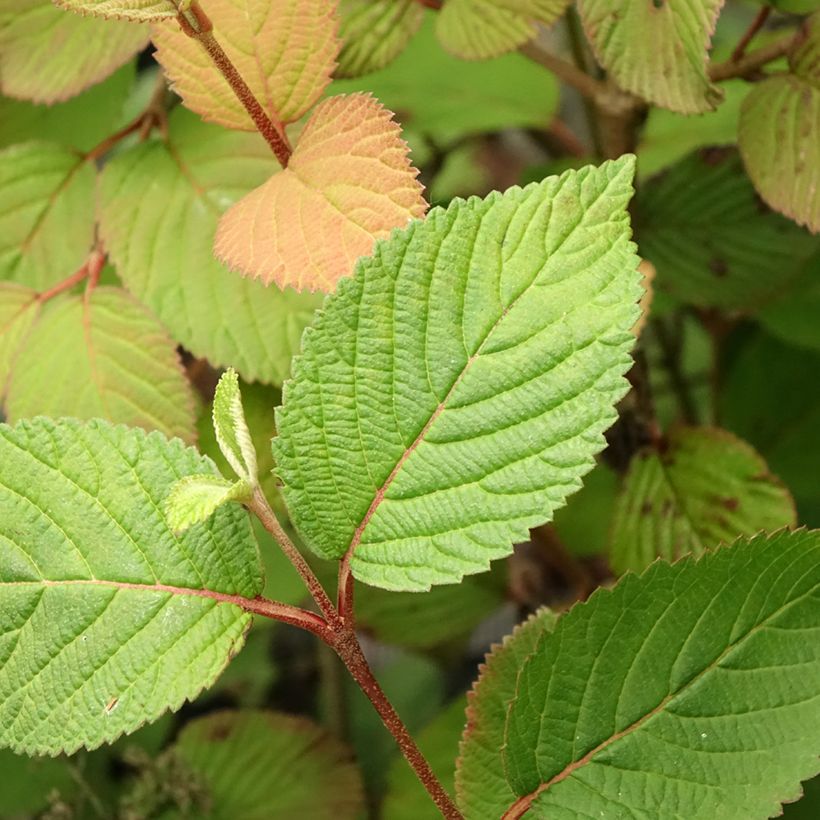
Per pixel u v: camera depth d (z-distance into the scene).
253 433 0.51
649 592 0.44
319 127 0.46
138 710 0.43
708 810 0.43
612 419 0.42
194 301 0.51
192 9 0.45
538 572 0.66
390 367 0.43
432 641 0.66
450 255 0.43
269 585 0.58
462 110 0.66
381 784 0.74
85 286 0.52
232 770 0.62
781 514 0.53
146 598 0.44
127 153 0.52
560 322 0.42
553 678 0.44
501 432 0.43
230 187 0.51
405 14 0.53
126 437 0.44
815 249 0.59
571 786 0.44
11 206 0.53
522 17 0.52
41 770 0.61
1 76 0.53
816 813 0.59
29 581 0.44
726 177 0.59
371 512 0.43
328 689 0.74
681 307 0.68
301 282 0.45
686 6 0.48
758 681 0.44
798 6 0.53
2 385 0.51
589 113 0.62
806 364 0.71
